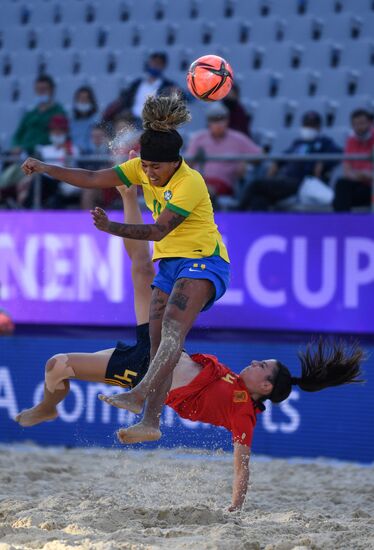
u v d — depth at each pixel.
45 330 37.16
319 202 35.09
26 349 36.09
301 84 46.19
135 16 52.25
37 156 37.25
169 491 24.14
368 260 33.19
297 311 33.78
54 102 42.56
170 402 20.55
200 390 20.38
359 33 48.25
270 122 44.88
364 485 25.88
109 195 36.78
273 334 34.72
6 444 35.88
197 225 18.17
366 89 45.72
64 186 37.62
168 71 47.66
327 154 35.94
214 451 33.19
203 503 22.22
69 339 35.66
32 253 36.47
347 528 18.55
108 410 35.16
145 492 23.78
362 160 34.00
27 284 36.47
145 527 18.39
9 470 26.73
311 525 18.69
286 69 47.41
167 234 17.62
